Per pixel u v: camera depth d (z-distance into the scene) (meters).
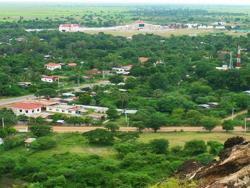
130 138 68.56
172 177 28.53
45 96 108.69
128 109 94.69
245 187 20.70
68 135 73.81
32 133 73.75
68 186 49.66
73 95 109.12
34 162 56.75
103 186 50.25
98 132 69.94
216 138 72.44
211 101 102.25
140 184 48.28
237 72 119.44
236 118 87.38
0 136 69.88
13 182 51.84
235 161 24.12
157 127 78.50
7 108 90.19
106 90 115.25
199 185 23.95
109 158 61.41
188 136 74.44
